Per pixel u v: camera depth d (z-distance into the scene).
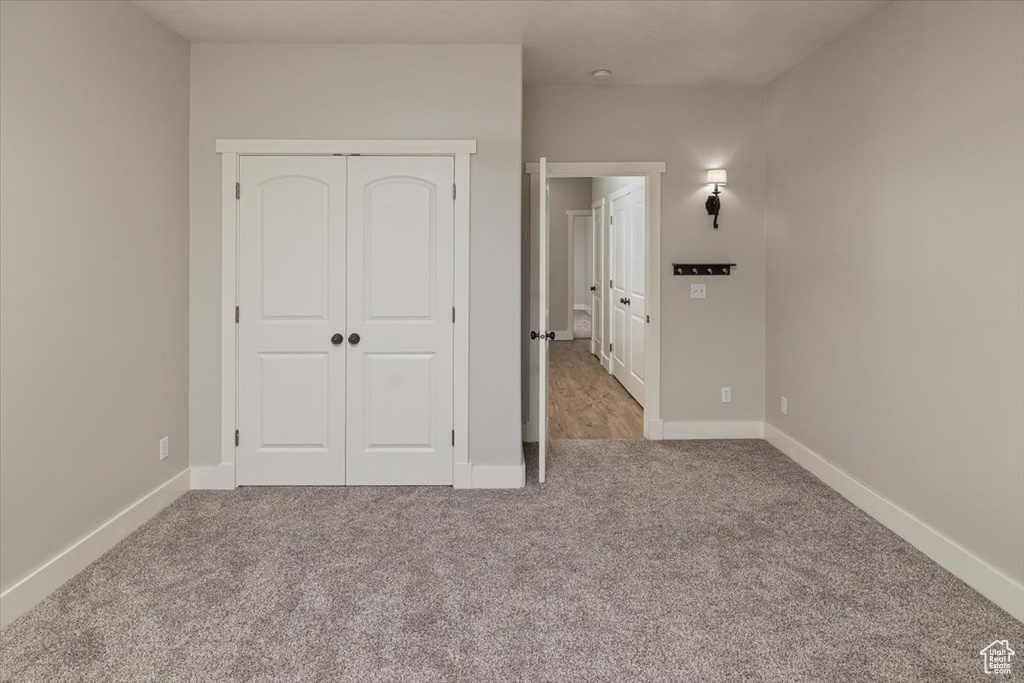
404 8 3.12
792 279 4.21
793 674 1.97
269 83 3.59
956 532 2.64
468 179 3.62
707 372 4.73
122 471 3.00
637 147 4.60
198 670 1.99
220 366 3.66
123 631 2.21
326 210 3.63
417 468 3.74
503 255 3.66
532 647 2.12
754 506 3.41
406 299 3.67
